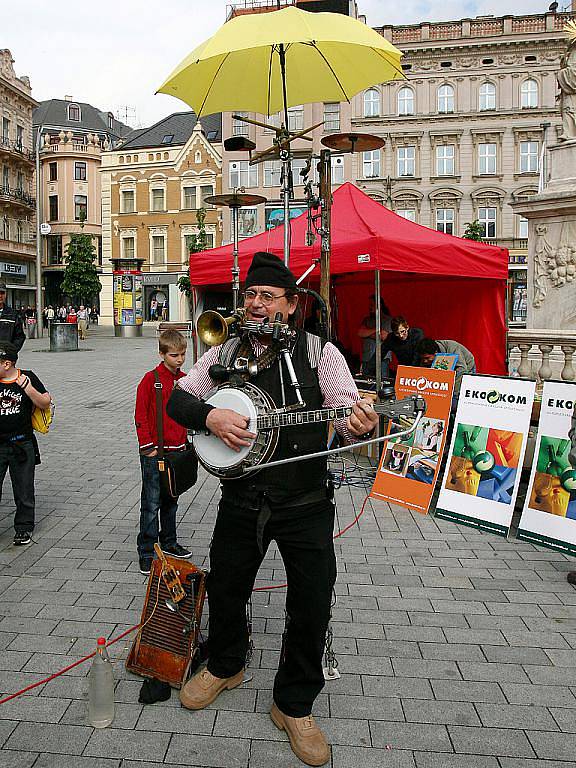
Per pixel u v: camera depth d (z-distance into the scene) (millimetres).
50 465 7746
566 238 8078
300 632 2748
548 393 5273
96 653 2932
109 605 4047
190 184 46312
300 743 2693
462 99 40188
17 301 48375
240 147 6328
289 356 2748
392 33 40438
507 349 8078
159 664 3186
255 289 2811
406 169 40969
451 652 3525
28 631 3713
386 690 3174
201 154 45812
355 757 2711
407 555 4918
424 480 6039
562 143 8344
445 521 5715
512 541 5227
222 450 2715
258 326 2768
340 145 6062
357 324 11828
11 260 47250
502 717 2971
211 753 2725
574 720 2953
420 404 2648
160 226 47375
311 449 2729
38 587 4309
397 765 2662
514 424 5516
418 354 6969
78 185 57219
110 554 4914
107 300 49438
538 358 8609
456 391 6398
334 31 4148
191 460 3186
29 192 49594
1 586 4320
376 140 5918
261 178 42000
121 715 2967
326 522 2775
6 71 44469
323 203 6410
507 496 5398
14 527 5180
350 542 5191
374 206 8336
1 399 4906
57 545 5094
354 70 5684
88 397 13148
